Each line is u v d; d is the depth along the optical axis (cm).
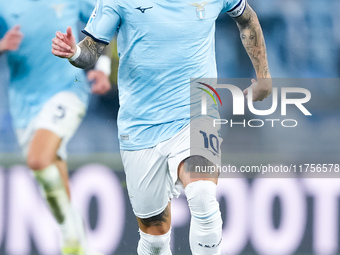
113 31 1528
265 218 2141
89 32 1509
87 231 2141
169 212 1662
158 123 1538
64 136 2134
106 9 1507
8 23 2177
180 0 1489
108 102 2634
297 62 2958
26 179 2158
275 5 2975
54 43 1430
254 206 2148
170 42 1499
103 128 2602
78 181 2216
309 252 2125
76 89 2175
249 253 2108
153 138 1550
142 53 1512
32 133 2156
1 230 2100
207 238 1419
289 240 2122
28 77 2161
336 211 2152
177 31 1495
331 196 2159
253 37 1662
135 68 1528
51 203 2097
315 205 2158
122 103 1585
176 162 1484
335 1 2988
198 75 1526
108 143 2588
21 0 2166
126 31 1519
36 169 2081
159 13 1486
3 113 2544
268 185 2164
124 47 1535
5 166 2200
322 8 2991
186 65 1512
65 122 2138
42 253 2091
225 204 2144
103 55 2159
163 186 1591
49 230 2106
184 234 2092
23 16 2166
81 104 2192
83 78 2184
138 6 1487
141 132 1561
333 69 2952
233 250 2103
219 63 2836
